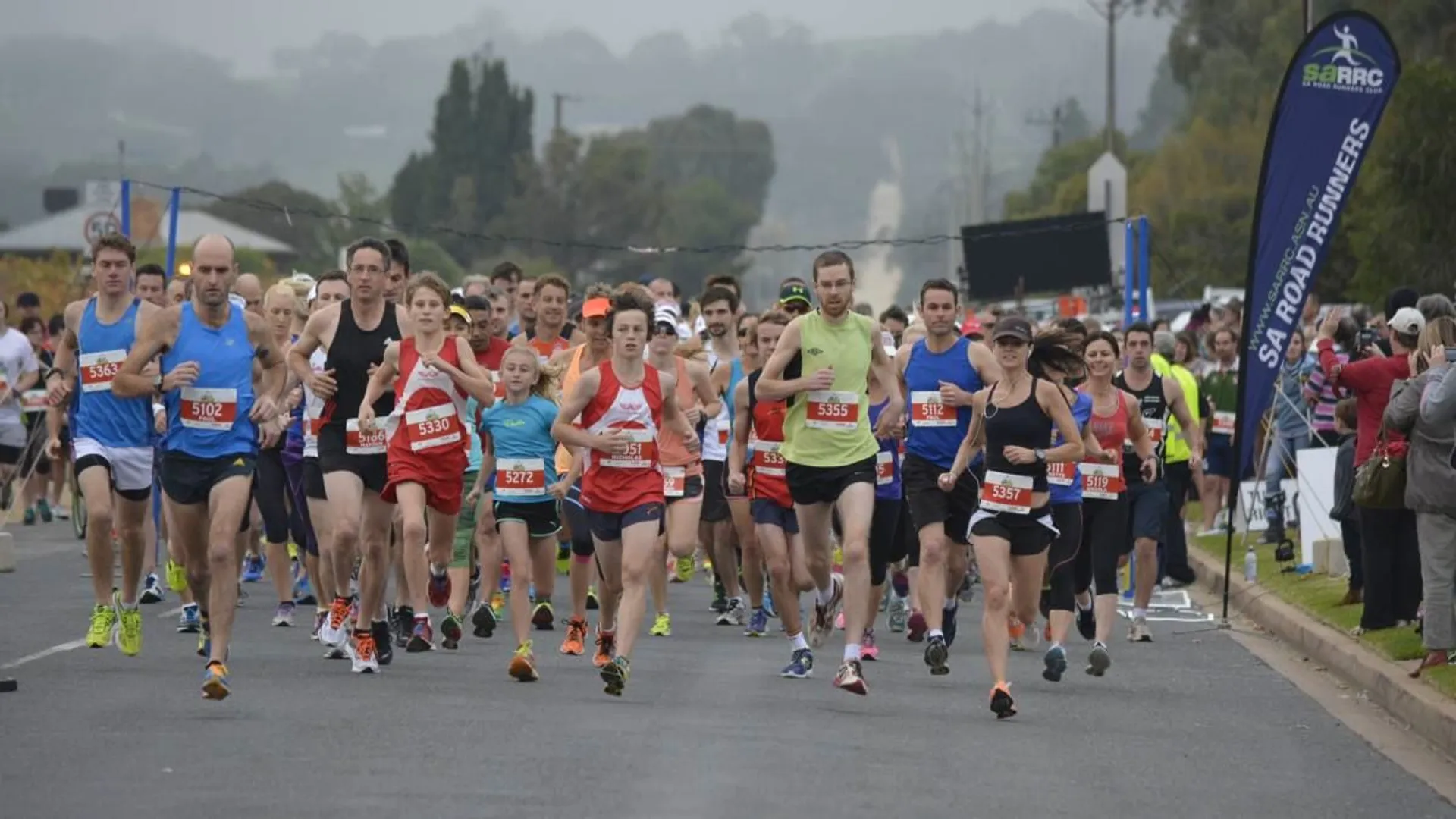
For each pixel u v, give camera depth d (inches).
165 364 1148.5
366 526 1221.1
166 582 1803.6
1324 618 1567.4
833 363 1211.9
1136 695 1264.8
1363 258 3304.6
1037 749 1028.5
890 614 1614.2
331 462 1210.0
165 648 1320.1
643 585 1144.8
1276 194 1686.8
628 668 1124.5
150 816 783.7
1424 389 1219.2
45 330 2851.9
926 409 1273.4
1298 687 1326.3
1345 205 1676.9
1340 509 1567.4
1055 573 1293.1
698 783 885.2
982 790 902.4
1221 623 1715.1
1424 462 1224.2
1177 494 1765.5
